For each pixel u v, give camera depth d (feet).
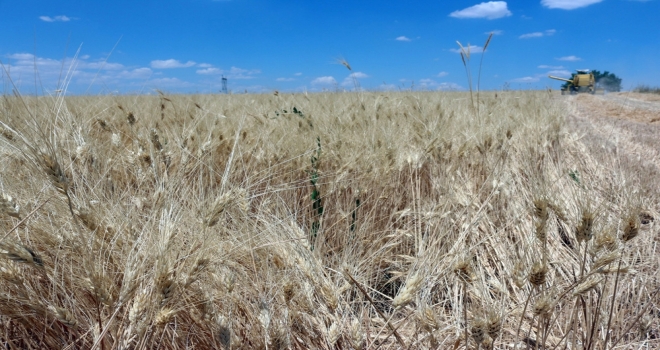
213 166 10.56
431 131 14.20
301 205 12.03
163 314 5.01
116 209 6.30
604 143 23.98
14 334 6.40
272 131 13.87
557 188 11.46
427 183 14.15
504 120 19.27
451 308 9.11
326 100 19.27
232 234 7.40
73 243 5.59
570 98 98.22
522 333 8.20
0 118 6.43
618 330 7.64
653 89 120.67
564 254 10.23
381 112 17.38
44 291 6.25
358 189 11.68
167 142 10.75
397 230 10.62
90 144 7.82
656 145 27.91
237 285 7.05
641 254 10.63
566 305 8.27
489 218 11.50
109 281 5.21
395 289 10.04
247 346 6.43
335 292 6.91
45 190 6.22
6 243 4.84
